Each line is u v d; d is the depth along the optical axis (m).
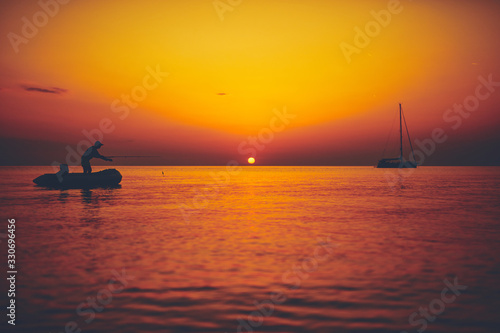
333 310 4.77
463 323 4.39
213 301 5.10
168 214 14.14
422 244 8.59
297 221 12.31
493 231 10.32
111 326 4.35
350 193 25.28
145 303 5.03
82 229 10.75
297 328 4.28
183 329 4.27
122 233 10.12
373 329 4.24
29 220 12.49
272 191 27.59
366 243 8.74
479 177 57.38
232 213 14.46
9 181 42.28
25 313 4.71
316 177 61.12
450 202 18.61
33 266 6.79
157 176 66.75
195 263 7.00
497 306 4.87
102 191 26.38
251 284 5.79
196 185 35.69
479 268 6.57
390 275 6.20
